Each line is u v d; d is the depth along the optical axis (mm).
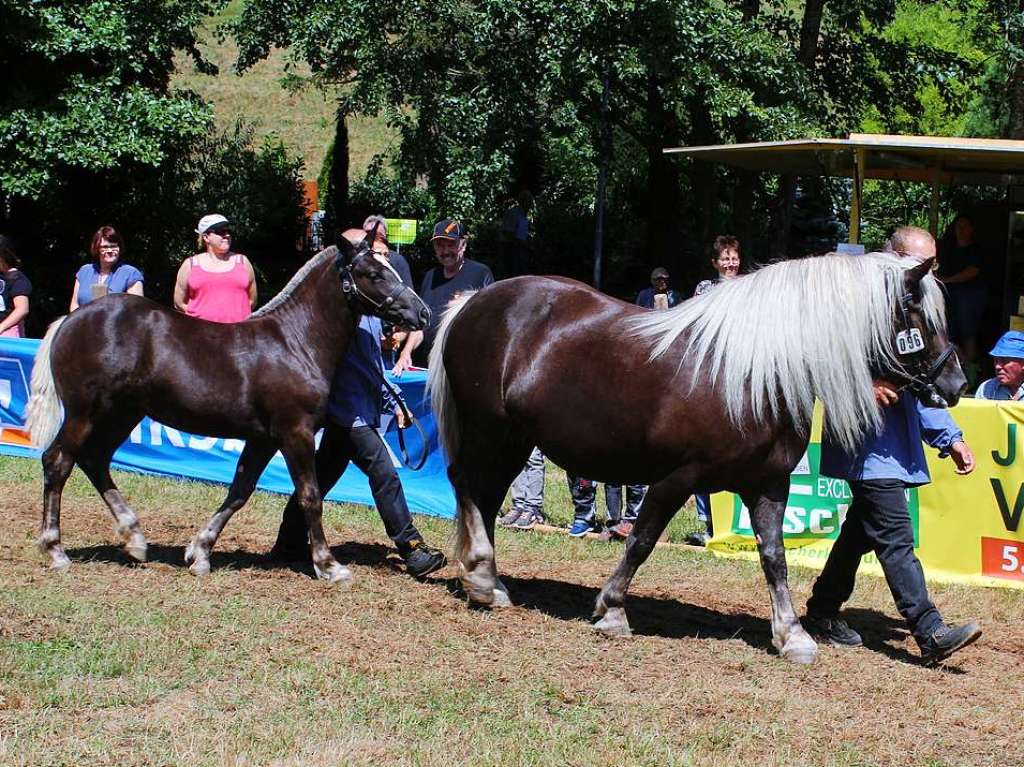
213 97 37312
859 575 8109
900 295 5719
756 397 5820
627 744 4652
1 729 4492
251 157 24109
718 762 4527
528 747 4570
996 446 7797
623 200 24172
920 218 21922
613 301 6371
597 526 9281
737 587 7648
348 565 7543
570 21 16438
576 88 17500
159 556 7480
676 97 16906
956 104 21859
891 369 5777
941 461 7949
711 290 6078
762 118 16328
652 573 7922
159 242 20766
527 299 6410
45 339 6992
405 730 4699
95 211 20047
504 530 8938
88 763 4238
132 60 17547
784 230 19281
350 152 34188
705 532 8984
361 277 6832
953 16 23828
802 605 7316
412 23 18531
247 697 4984
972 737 5031
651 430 5977
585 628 6316
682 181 23875
